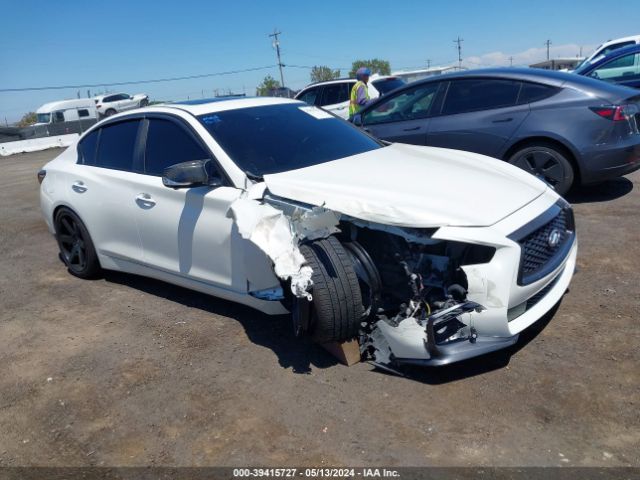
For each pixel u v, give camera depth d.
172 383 3.28
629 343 3.22
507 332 2.83
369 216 2.89
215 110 4.12
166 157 4.05
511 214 2.97
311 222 3.02
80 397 3.23
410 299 3.02
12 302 4.79
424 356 2.86
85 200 4.62
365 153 4.01
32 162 18.81
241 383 3.21
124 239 4.37
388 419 2.78
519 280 2.83
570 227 3.45
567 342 3.29
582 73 10.95
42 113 32.34
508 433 2.60
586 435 2.55
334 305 2.95
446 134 6.27
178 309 4.29
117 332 4.01
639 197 6.02
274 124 4.11
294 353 3.48
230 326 3.92
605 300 3.75
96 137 4.83
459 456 2.49
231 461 2.59
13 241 6.84
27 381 3.46
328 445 2.64
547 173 5.79
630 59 10.37
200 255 3.74
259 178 3.53
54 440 2.87
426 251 2.99
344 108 11.86
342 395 3.00
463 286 2.87
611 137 5.45
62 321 4.29
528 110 5.76
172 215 3.86
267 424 2.83
